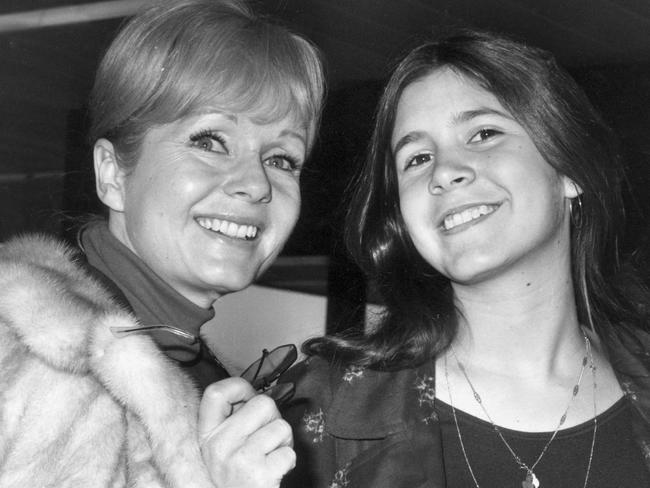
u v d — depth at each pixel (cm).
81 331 161
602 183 220
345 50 542
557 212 213
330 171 520
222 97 194
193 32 195
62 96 625
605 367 221
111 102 196
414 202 215
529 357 215
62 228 214
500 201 205
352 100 546
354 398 215
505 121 213
